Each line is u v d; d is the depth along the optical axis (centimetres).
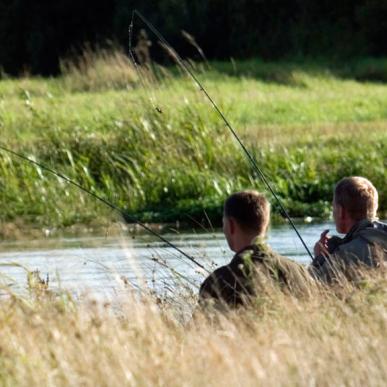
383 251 2106
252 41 13762
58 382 1498
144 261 3039
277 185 4553
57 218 4206
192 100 4969
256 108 7931
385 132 5919
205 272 2531
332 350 1586
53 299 2045
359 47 13275
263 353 1548
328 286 1944
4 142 4775
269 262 1891
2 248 3656
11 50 14588
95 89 8250
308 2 13762
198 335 1677
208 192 4500
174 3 13275
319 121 7294
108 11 14300
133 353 1580
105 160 4644
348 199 2162
